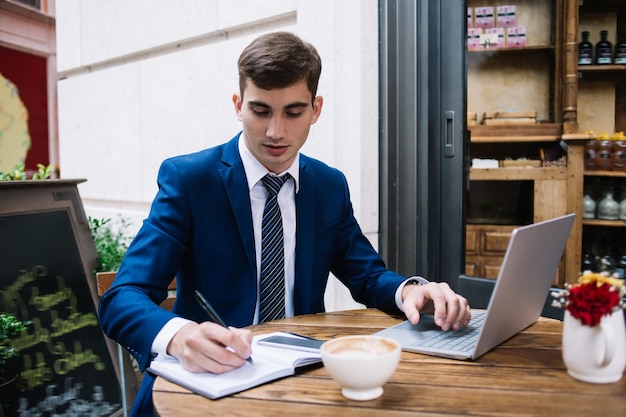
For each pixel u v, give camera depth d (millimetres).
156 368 1022
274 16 2676
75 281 2477
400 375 993
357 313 1457
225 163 1438
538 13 2379
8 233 2279
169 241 1328
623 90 2240
